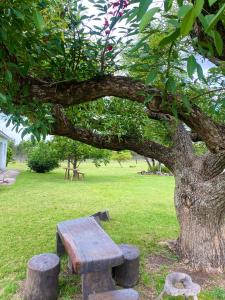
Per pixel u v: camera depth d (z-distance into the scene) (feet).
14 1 4.49
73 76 7.13
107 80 7.46
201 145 17.38
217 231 12.41
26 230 17.43
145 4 2.29
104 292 8.12
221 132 8.85
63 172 59.31
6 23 4.59
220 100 7.43
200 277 11.39
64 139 41.34
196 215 12.49
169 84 4.75
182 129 13.85
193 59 3.31
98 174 58.29
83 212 22.54
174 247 13.82
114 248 9.34
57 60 6.80
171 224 19.33
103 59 7.23
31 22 4.83
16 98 6.44
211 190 12.05
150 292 10.20
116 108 13.57
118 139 13.50
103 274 8.78
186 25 2.00
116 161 97.50
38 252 13.87
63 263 12.35
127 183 42.29
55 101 7.22
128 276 10.42
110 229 17.92
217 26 4.18
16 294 9.99
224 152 9.31
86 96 7.43
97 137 13.14
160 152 13.87
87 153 46.16
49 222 19.34
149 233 17.12
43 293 9.32
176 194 13.50
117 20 6.02
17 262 12.68
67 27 6.54
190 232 12.69
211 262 12.03
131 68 5.77
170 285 9.16
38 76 7.15
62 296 9.92
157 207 25.26
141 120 13.61
